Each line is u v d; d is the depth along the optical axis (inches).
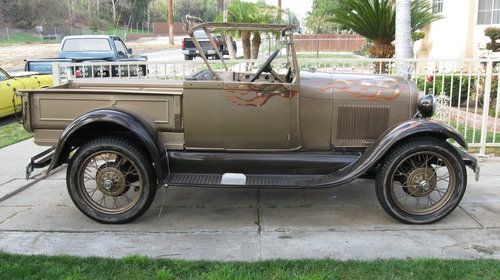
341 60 281.0
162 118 185.6
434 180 182.5
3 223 184.1
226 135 185.9
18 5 2054.6
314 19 1617.9
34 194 217.5
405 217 178.2
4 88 385.7
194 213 193.2
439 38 574.2
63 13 2198.6
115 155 186.4
